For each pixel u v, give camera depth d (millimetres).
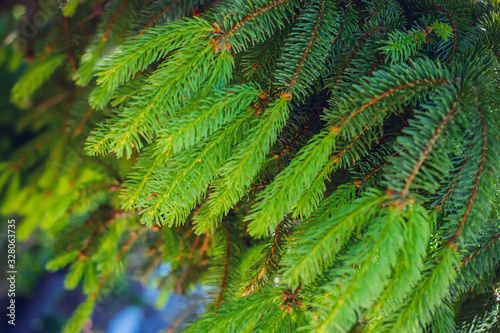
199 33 496
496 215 497
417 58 508
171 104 497
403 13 550
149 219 496
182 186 497
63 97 826
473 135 476
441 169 458
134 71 498
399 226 451
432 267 463
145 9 565
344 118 480
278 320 481
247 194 539
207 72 502
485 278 510
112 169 658
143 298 2656
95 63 550
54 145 828
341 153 504
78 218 685
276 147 539
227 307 492
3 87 1306
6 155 1271
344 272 458
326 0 517
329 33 513
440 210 482
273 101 508
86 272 679
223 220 598
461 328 539
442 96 472
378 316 469
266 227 478
